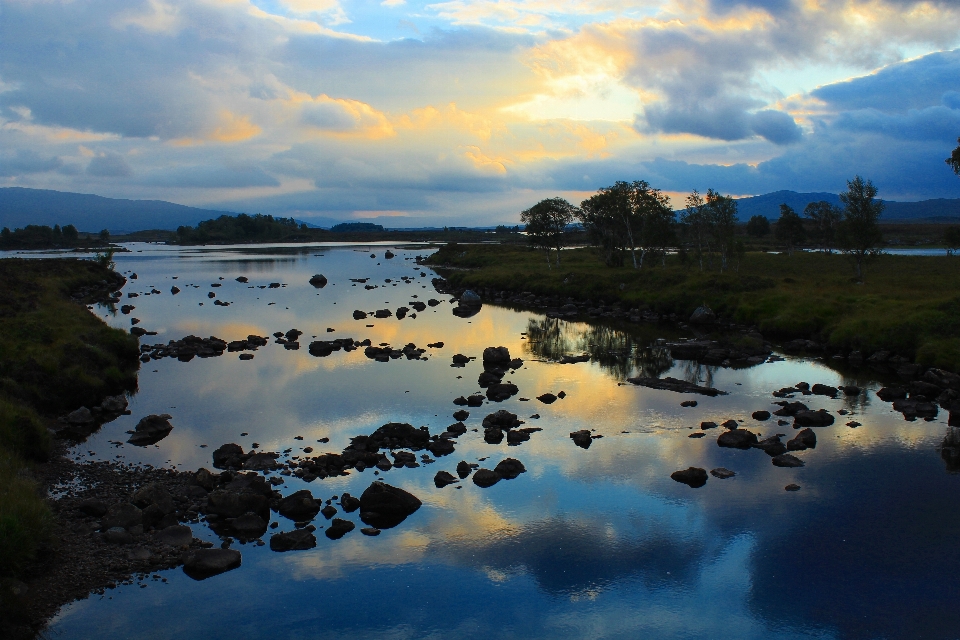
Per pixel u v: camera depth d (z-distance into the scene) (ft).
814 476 84.12
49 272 313.12
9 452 79.51
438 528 71.87
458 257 519.60
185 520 72.23
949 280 223.51
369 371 146.41
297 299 289.33
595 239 353.10
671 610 57.41
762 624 55.31
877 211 231.50
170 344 175.52
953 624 54.70
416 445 97.09
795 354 161.38
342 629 54.19
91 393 117.80
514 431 101.76
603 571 63.52
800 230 383.86
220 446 95.25
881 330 156.15
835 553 65.82
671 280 256.32
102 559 62.85
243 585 60.29
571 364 154.71
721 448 95.35
